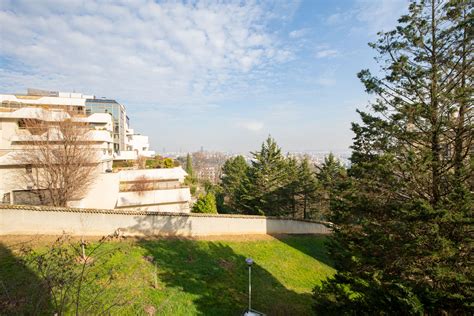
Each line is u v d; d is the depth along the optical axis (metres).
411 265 6.12
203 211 20.70
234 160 42.75
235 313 8.64
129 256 10.41
